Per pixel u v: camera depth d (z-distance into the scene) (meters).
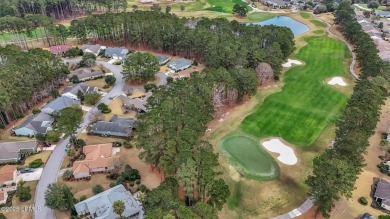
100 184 84.69
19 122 111.75
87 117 113.94
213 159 76.31
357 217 73.50
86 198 79.06
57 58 136.38
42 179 86.31
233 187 83.00
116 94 129.75
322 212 71.94
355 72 147.88
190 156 74.69
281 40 153.12
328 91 130.75
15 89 109.06
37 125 105.50
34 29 191.25
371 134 91.31
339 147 79.69
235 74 117.62
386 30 198.38
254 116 113.81
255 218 74.44
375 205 76.81
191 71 148.50
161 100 103.62
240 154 94.81
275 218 74.38
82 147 97.75
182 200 72.06
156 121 86.38
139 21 166.12
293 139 101.94
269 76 133.88
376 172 87.69
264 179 85.75
